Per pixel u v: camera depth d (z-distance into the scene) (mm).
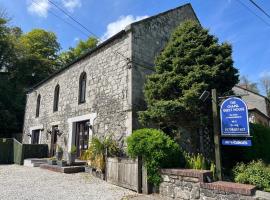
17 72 27625
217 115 6934
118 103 10883
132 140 7707
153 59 11602
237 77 8695
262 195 5238
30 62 28688
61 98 15641
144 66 11055
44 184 8445
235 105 6562
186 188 6422
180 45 8977
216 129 6809
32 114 19844
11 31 32844
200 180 6133
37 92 19719
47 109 17312
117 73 11297
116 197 6941
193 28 9109
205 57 8422
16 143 16203
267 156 9414
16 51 28344
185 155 7684
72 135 13664
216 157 6668
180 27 9523
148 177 7320
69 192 7395
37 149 15820
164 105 7914
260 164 7035
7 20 28453
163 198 6832
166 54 9336
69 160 11398
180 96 8469
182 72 8617
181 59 8602
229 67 8453
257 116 19234
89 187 8094
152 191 7312
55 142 15719
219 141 6730
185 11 14539
